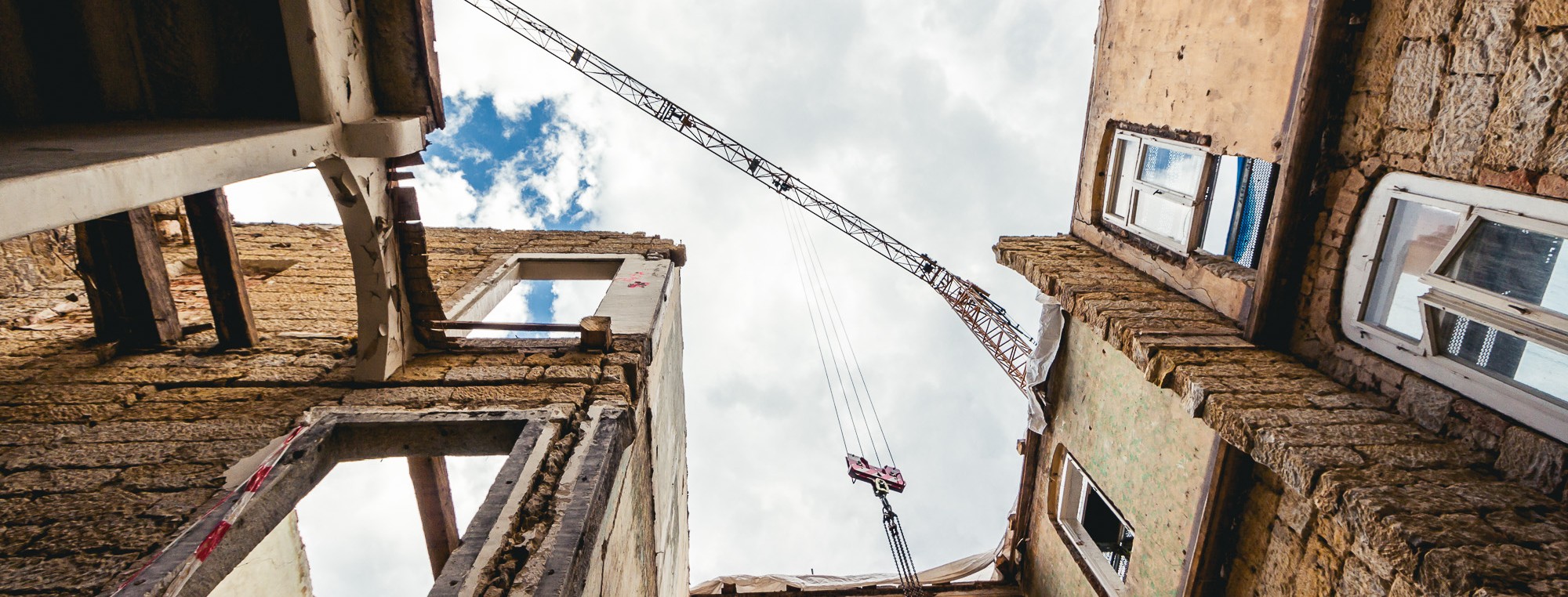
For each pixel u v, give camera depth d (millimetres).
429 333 5090
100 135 3088
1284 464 3320
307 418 4156
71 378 4574
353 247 4328
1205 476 4488
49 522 3275
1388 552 2834
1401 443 3355
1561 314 2879
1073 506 6957
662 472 6457
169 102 3812
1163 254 5652
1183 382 4039
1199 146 4988
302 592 6344
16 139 2908
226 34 3777
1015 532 7906
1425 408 3494
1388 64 3646
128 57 3682
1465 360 3412
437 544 6023
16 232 1938
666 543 6879
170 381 4598
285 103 3889
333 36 3787
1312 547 3814
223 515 3287
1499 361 3260
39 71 3562
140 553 3100
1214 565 4574
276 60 3842
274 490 3562
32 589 2863
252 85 3863
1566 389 2957
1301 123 3963
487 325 5164
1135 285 5555
